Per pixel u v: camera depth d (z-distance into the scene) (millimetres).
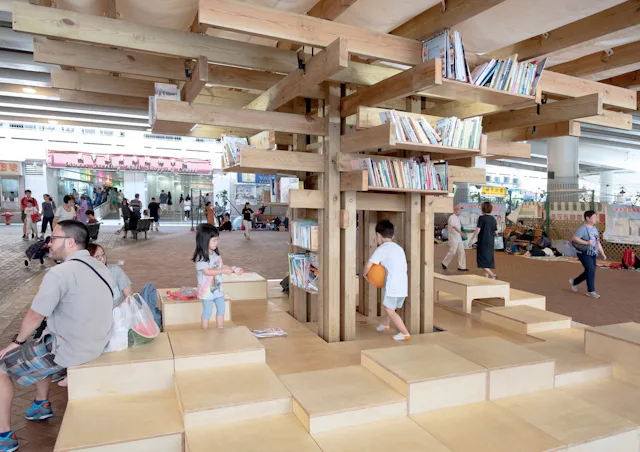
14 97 11398
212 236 4160
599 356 3811
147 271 9125
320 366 3742
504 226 15797
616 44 4605
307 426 2635
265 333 4625
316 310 5430
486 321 5273
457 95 4027
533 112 5043
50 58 3973
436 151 4289
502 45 4613
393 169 4328
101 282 3066
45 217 13422
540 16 3938
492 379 3129
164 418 2729
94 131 23781
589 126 17531
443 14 3775
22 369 2783
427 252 4875
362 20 4230
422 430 2676
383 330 4941
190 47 3812
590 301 6875
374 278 4492
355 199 4547
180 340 3611
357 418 2721
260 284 6367
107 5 3979
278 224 23344
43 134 22828
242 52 4020
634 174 39594
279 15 3445
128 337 3396
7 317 5531
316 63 3682
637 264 10445
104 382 3012
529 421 2822
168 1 4020
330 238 4438
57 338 2891
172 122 4020
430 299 4906
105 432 2529
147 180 27359
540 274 9641
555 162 17781
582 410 2988
